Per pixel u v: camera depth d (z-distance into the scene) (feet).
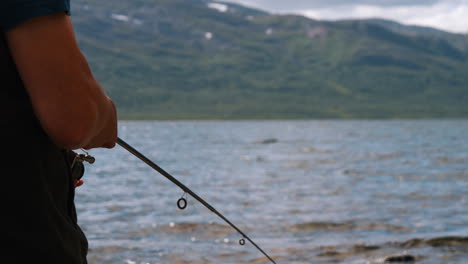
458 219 38.34
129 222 36.17
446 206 44.96
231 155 124.06
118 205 43.96
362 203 46.98
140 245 28.81
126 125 550.77
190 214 39.86
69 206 4.58
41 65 3.98
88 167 83.82
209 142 197.57
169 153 130.52
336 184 63.26
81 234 4.73
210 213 40.45
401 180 68.08
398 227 35.27
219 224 35.50
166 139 221.87
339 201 48.44
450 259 26.50
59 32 4.03
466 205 45.52
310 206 45.09
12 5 3.89
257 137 252.83
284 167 90.63
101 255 26.48
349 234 33.06
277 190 57.06
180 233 32.60
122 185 59.16
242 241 10.07
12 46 4.01
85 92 4.16
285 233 33.30
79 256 4.57
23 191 4.11
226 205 45.57
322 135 280.92
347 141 205.36
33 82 4.02
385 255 27.22
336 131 355.77
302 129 413.80
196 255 26.81
